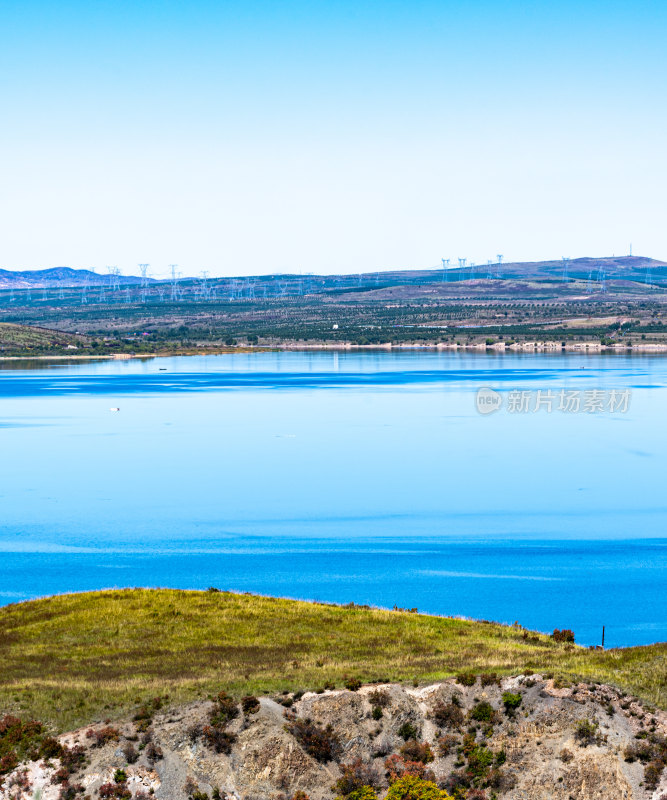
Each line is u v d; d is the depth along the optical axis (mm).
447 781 53906
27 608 90062
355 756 55750
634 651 68938
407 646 75375
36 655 73688
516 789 53250
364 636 79125
